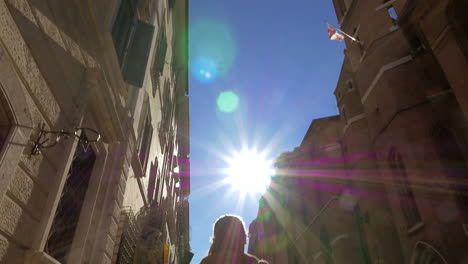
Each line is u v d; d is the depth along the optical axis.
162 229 14.06
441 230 12.76
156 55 15.52
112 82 8.34
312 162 29.61
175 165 28.95
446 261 12.34
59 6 5.54
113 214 8.66
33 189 4.88
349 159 22.30
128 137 10.02
